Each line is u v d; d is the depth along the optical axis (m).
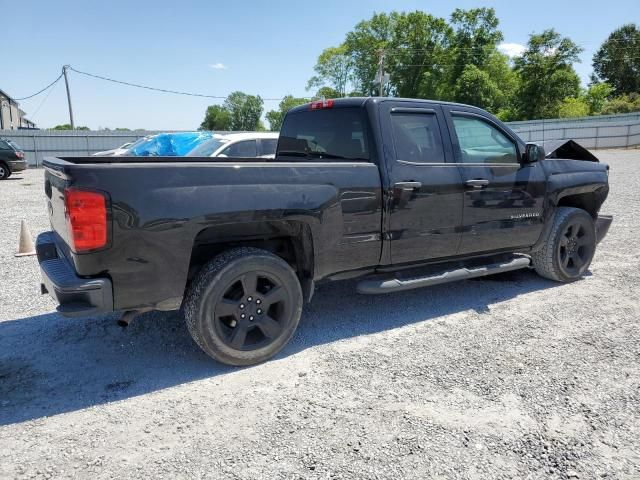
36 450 2.50
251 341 3.50
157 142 11.84
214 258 3.35
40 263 3.33
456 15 60.03
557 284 5.31
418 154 4.14
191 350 3.71
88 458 2.43
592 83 78.19
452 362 3.46
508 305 4.65
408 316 4.41
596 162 5.74
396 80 68.44
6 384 3.20
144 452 2.48
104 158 4.01
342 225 3.69
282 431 2.65
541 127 39.66
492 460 2.40
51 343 3.84
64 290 2.82
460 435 2.60
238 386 3.16
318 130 4.50
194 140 11.91
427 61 65.12
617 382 3.14
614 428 2.65
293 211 3.40
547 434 2.60
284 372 3.35
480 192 4.44
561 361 3.45
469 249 4.50
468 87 55.19
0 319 4.34
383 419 2.75
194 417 2.80
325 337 3.96
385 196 3.86
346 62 74.56
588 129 37.91
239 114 91.06
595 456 2.42
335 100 4.35
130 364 3.49
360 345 3.79
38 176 21.39
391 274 4.22
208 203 3.11
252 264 3.34
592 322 4.18
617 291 5.01
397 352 3.64
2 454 2.46
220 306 3.28
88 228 2.80
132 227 2.91
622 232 7.86
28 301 4.82
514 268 4.81
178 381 3.24
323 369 3.38
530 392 3.03
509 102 57.19
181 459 2.42
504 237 4.69
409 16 65.25
